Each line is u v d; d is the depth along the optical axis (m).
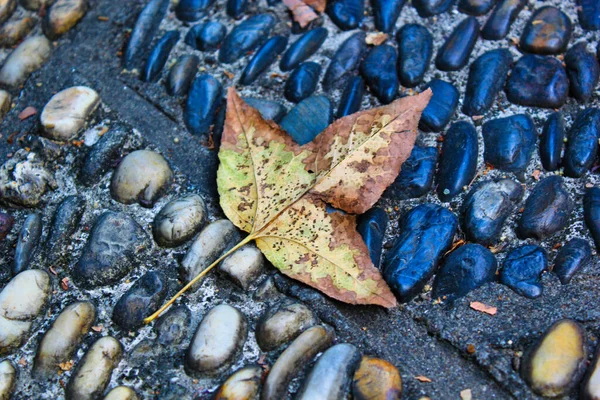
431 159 0.56
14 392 0.51
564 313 0.51
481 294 0.52
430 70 0.60
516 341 0.50
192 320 0.52
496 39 0.61
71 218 0.55
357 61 0.61
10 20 0.65
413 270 0.52
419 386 0.49
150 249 0.54
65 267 0.54
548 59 0.59
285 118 0.58
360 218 0.54
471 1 0.62
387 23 0.62
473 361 0.50
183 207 0.55
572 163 0.55
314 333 0.50
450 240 0.53
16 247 0.55
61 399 0.50
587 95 0.58
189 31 0.63
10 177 0.57
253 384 0.49
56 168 0.58
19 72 0.62
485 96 0.58
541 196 0.54
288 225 0.53
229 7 0.64
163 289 0.53
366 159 0.53
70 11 0.65
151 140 0.59
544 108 0.58
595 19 0.61
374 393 0.48
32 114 0.61
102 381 0.50
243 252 0.53
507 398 0.49
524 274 0.52
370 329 0.51
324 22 0.63
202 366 0.50
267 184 0.54
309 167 0.53
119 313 0.52
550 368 0.49
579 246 0.53
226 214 0.54
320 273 0.52
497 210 0.54
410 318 0.52
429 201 0.55
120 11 0.65
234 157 0.54
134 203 0.56
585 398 0.48
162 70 0.62
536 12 0.61
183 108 0.60
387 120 0.53
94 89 0.61
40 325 0.52
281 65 0.61
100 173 0.57
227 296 0.53
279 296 0.53
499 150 0.56
